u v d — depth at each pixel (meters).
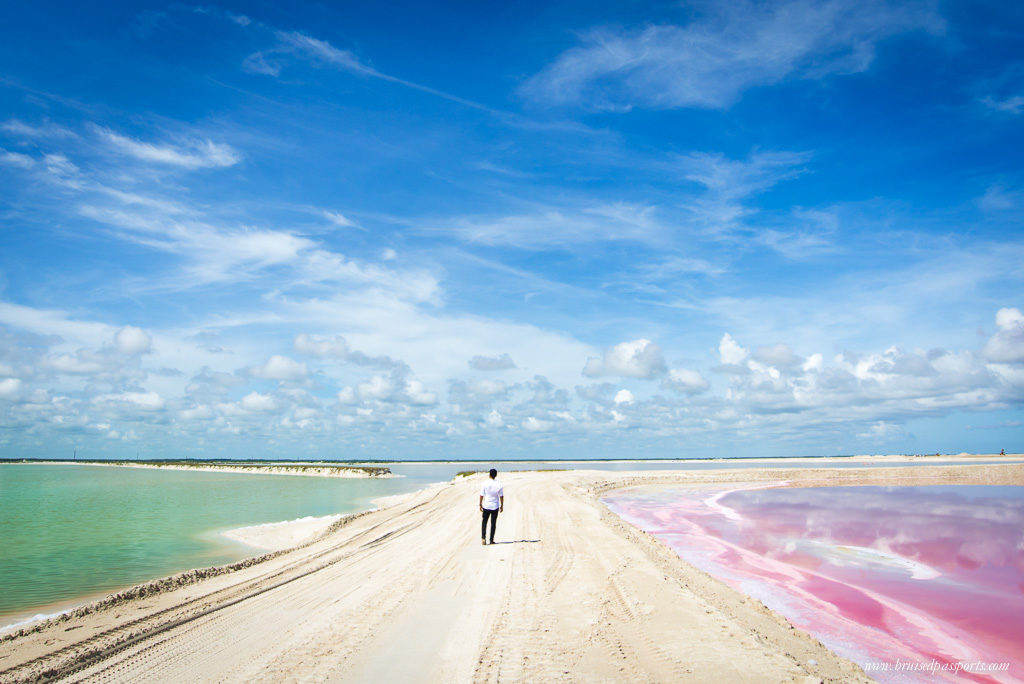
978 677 7.46
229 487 50.94
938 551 16.81
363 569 10.98
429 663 6.12
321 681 5.63
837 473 60.53
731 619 7.86
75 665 6.06
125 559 14.95
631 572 10.60
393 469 125.56
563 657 6.29
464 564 11.40
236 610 8.18
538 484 37.53
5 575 12.97
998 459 106.69
